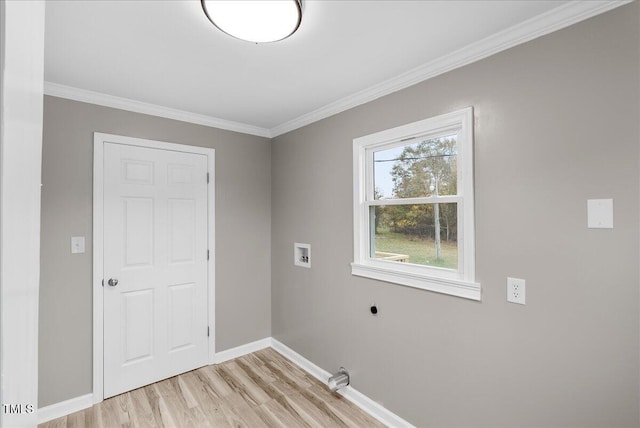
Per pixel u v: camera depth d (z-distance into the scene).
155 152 2.52
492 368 1.60
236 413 2.13
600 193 1.30
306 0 1.31
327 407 2.21
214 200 2.83
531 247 1.47
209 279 2.80
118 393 2.32
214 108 2.55
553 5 1.35
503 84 1.56
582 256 1.34
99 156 2.27
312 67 1.88
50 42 1.61
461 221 1.77
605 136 1.28
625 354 1.24
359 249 2.28
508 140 1.54
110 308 2.30
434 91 1.84
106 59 1.78
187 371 2.66
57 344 2.10
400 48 1.67
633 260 1.23
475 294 1.65
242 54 1.73
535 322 1.46
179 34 1.54
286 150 3.01
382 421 2.07
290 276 2.95
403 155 2.08
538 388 1.45
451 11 1.39
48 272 2.07
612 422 1.27
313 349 2.68
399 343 2.01
